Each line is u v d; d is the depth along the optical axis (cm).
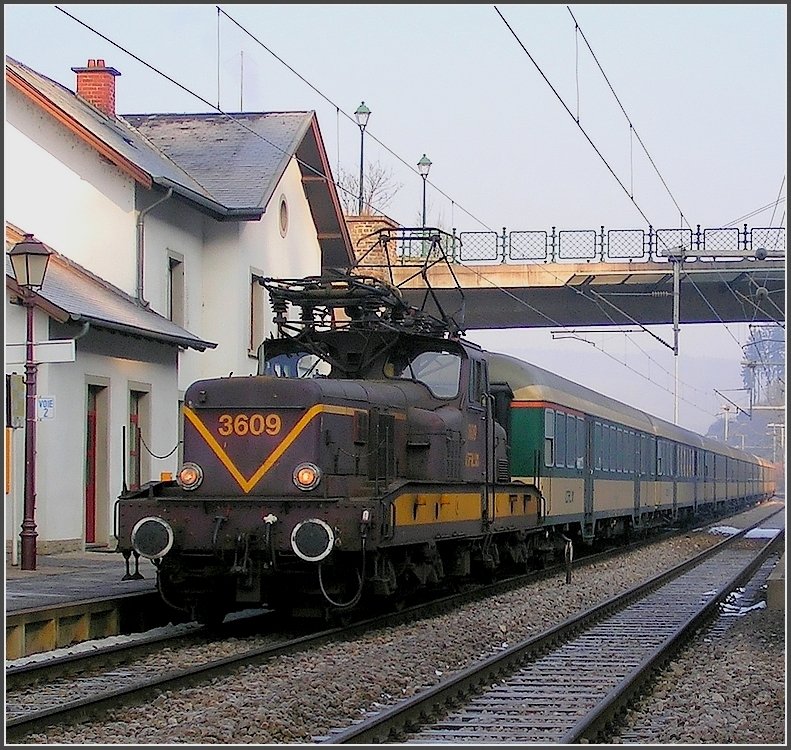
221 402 1506
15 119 2606
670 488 4125
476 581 2086
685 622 1653
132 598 1558
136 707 1049
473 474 1853
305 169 3394
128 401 2450
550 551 2511
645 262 4275
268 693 1091
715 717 1066
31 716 951
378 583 1505
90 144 2555
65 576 1838
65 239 2616
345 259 3644
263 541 1426
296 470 1455
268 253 3172
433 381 1797
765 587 2317
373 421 1584
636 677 1177
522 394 2375
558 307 4653
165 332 2442
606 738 988
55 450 2170
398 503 1518
